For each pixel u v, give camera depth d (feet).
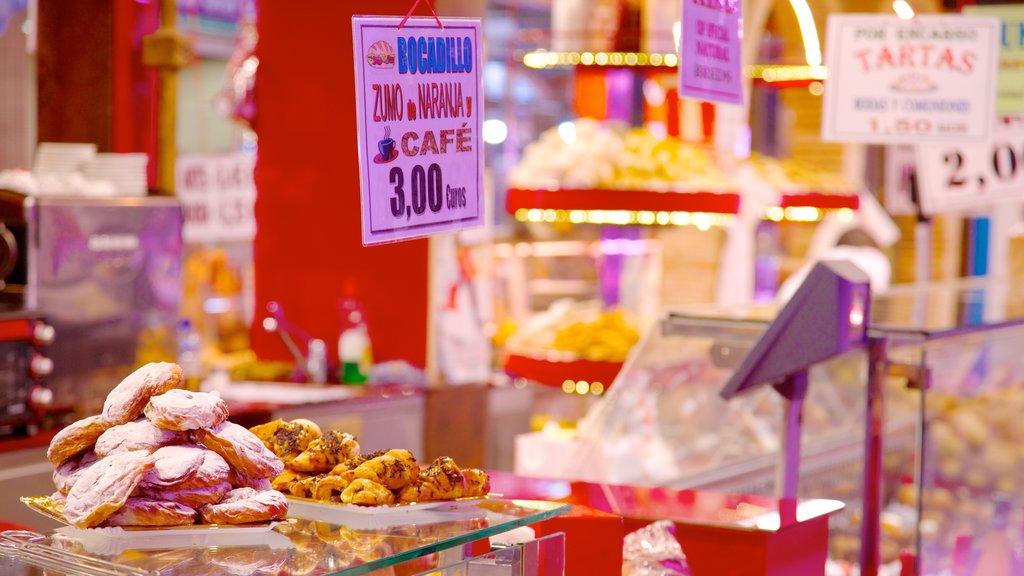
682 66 9.23
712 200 15.99
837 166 26.20
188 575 5.07
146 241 15.05
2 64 24.06
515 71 32.71
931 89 13.41
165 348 15.34
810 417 12.02
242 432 5.90
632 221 16.25
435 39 7.49
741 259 22.44
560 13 16.02
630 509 8.29
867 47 13.57
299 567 5.25
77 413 14.40
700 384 11.75
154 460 5.57
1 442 13.21
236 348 20.27
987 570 11.34
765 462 11.91
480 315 18.78
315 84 18.44
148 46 17.89
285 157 18.74
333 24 18.24
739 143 21.95
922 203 15.78
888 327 10.23
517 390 19.04
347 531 5.89
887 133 13.56
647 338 11.65
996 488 11.59
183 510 5.60
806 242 27.17
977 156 15.88
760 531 7.75
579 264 28.58
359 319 18.10
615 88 28.40
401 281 17.90
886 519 11.02
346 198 18.28
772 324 9.17
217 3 29.04
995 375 11.59
